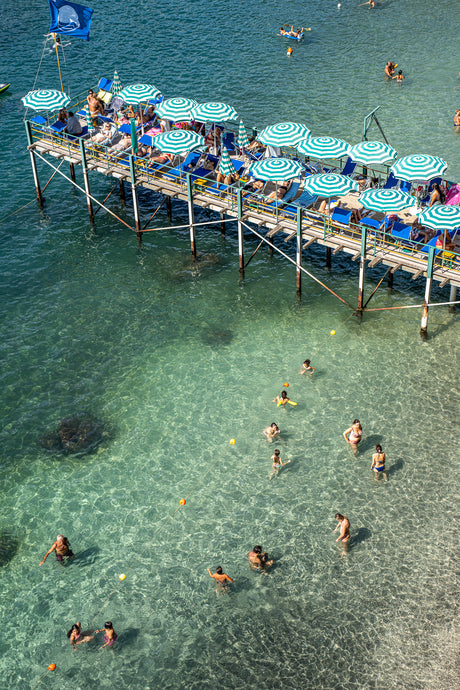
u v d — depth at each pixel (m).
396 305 32.69
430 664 18.61
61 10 48.44
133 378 29.27
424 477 23.92
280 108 52.41
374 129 48.62
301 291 34.16
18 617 20.53
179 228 40.06
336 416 26.62
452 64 58.31
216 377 29.00
